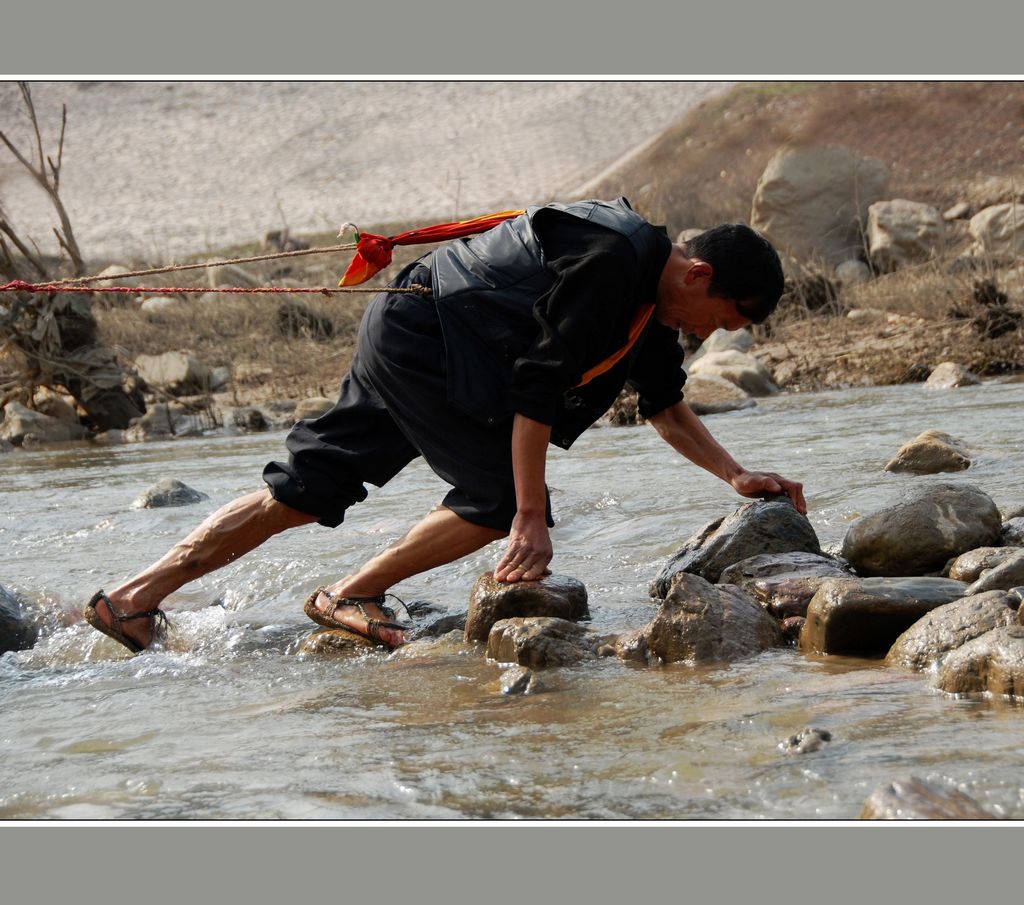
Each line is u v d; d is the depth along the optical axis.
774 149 29.73
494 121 43.81
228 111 49.56
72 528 7.23
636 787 2.92
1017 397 10.02
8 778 3.31
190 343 16.64
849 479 6.70
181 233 33.84
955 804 2.67
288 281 18.89
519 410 4.20
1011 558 4.08
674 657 3.98
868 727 3.17
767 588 4.41
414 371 4.39
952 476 6.46
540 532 4.40
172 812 2.98
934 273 15.53
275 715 3.73
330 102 49.28
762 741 3.13
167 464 10.38
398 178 38.66
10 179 42.12
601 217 4.23
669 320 4.34
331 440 4.65
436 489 7.77
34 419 13.48
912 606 3.92
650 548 5.65
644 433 10.17
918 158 27.19
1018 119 27.38
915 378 12.53
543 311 4.16
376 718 3.61
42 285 4.66
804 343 14.16
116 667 4.50
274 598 5.39
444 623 4.70
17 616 5.02
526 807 2.86
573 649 4.07
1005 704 3.29
